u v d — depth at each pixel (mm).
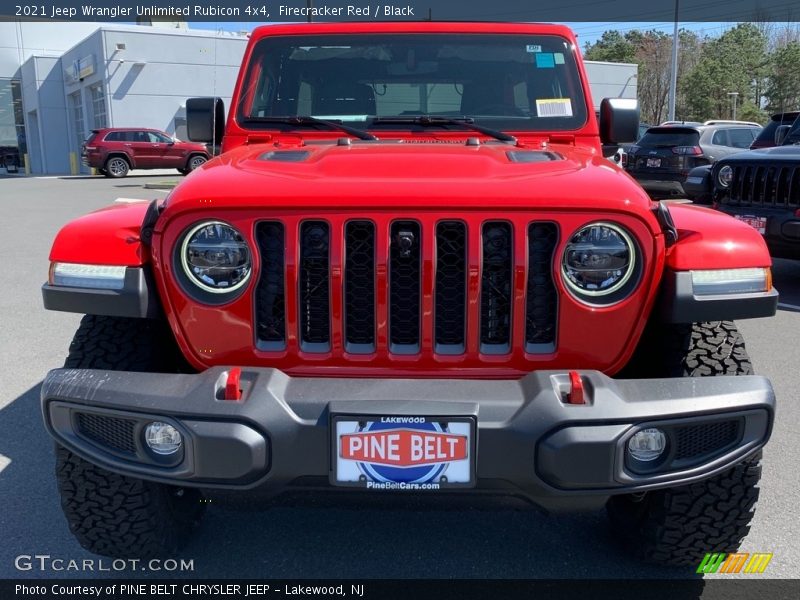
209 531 3146
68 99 40719
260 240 2361
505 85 3627
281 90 3646
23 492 3467
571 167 2613
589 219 2322
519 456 2176
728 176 7418
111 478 2555
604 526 3199
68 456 2543
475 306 2352
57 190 22406
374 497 2336
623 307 2367
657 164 15172
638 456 2266
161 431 2291
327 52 3664
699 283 2404
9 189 23250
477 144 3127
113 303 2420
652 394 2230
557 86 3609
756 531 3150
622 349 2418
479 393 2225
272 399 2207
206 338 2414
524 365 2395
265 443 2199
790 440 4066
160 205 2516
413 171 2500
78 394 2297
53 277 2488
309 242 2359
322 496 2354
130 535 2707
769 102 67688
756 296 2416
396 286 2373
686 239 2447
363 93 3631
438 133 3480
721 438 2312
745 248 2461
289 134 3506
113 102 32562
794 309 7066
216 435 2186
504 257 2355
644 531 2754
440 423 2172
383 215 2314
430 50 3656
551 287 2375
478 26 3691
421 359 2381
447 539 3104
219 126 3857
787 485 3559
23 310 6973
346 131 3475
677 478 2270
